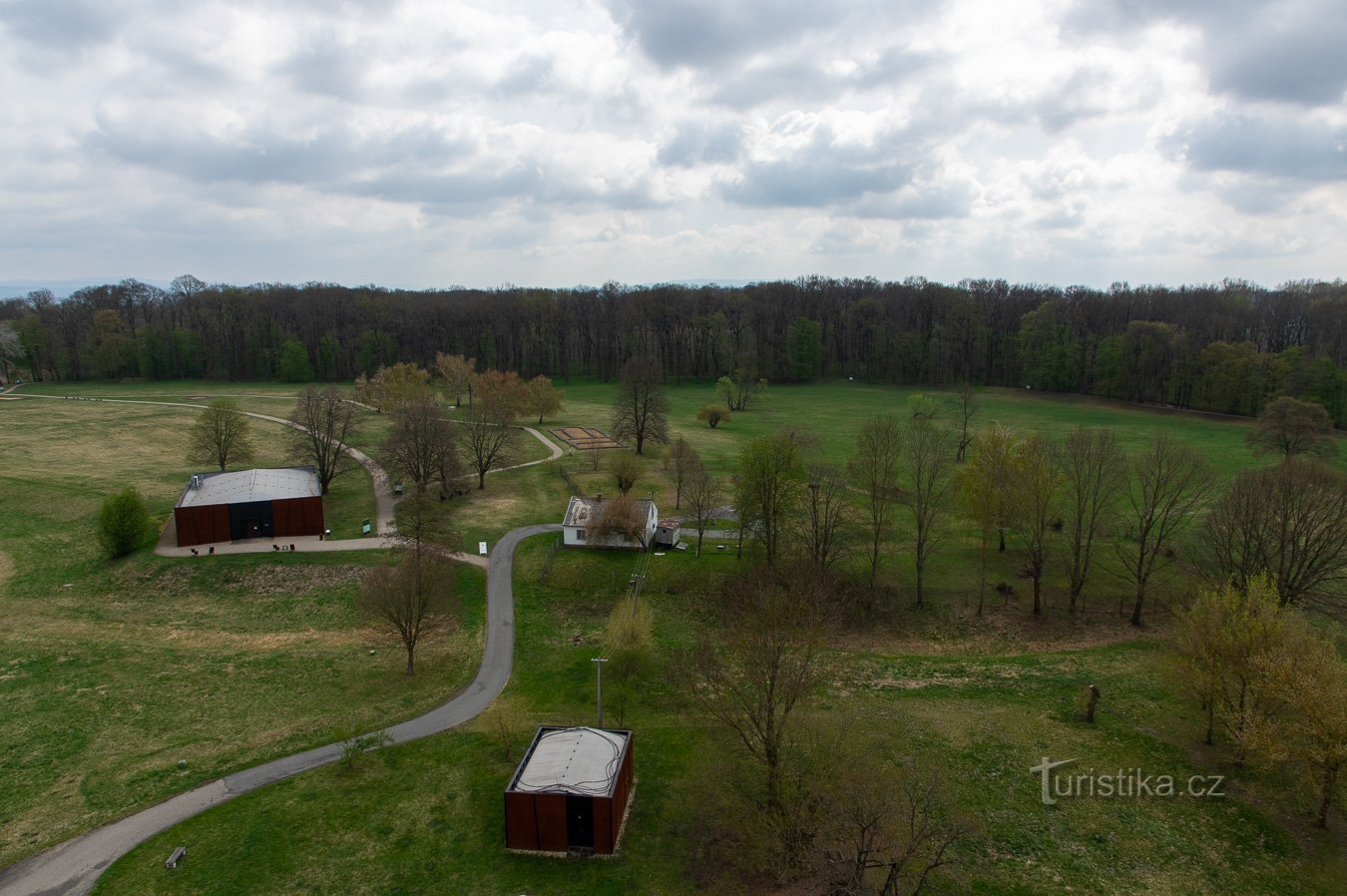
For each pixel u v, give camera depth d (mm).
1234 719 43250
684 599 71938
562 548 81250
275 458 122125
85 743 47094
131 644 61375
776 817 37875
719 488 93500
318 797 41625
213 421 106625
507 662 58656
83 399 170000
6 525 85625
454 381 169875
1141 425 141625
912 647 63875
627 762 41438
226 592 72062
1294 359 139500
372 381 172750
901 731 48812
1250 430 111750
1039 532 66688
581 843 37906
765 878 36250
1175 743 47625
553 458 124250
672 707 51812
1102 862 37562
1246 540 60938
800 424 148500
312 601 70188
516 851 37906
